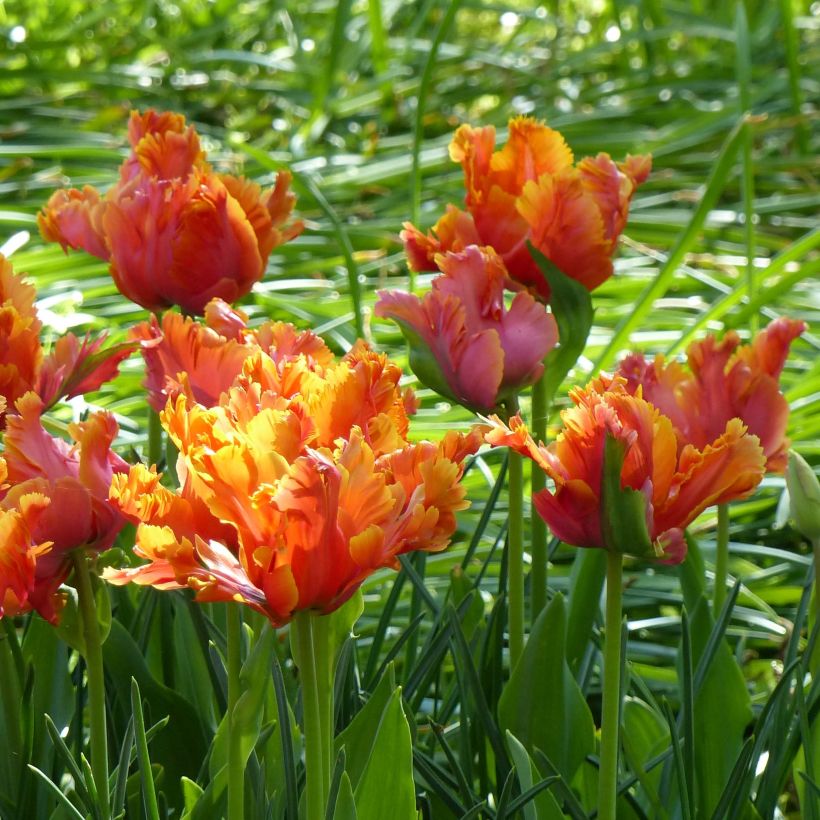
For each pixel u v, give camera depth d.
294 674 2.05
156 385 1.91
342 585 1.78
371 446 1.80
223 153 4.14
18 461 1.84
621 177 2.00
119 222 2.01
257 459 1.76
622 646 1.99
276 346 1.88
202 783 1.94
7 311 1.91
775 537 2.46
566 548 2.42
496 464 2.45
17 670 1.97
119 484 1.79
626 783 1.95
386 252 3.56
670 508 1.83
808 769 1.93
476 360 1.93
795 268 3.52
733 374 1.94
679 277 3.26
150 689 1.97
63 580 1.84
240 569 1.78
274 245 2.04
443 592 2.35
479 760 2.00
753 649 2.34
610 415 1.81
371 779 1.86
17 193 3.96
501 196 1.98
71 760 1.87
